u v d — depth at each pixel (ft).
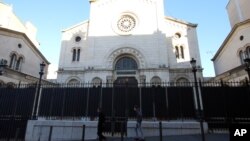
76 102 53.83
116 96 53.42
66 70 104.94
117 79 100.78
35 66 116.37
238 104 49.03
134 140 41.06
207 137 41.16
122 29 108.06
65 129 48.75
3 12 114.32
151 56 100.53
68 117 52.49
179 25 109.29
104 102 53.11
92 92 54.49
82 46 110.42
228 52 101.19
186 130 46.60
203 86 51.85
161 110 51.21
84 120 51.03
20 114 52.37
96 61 102.47
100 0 114.01
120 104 52.49
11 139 49.80
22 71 99.76
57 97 54.60
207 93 51.03
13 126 51.26
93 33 107.86
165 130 46.75
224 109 49.16
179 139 40.09
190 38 106.83
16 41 96.37
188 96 52.01
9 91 54.85
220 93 50.65
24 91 54.70
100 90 54.49
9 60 92.12
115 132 49.75
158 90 53.31
